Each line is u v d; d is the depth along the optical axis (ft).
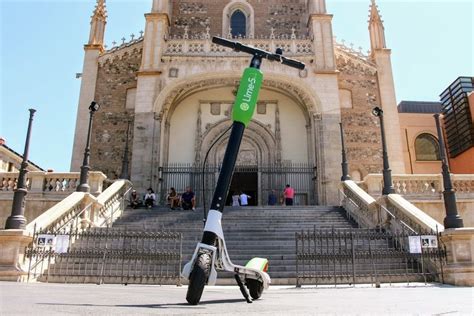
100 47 91.30
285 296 20.20
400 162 84.12
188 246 44.19
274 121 89.35
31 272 35.01
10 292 18.28
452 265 33.76
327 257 34.58
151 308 12.09
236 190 89.71
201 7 100.58
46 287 24.44
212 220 14.79
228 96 89.86
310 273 34.83
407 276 34.83
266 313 10.98
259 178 84.74
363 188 64.95
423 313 11.20
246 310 11.91
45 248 36.09
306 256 34.58
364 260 38.55
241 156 87.20
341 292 24.29
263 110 90.12
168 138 85.97
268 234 49.49
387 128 86.38
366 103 88.28
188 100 89.92
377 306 13.75
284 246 44.55
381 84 89.86
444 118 107.34
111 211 58.23
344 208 63.77
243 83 15.74
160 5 88.99
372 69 90.94
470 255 34.22
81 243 43.86
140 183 75.92
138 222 55.77
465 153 97.35
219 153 85.97
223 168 15.16
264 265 17.98
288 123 89.30
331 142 79.15
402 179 61.98
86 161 51.70
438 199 59.93
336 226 54.24
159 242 45.09
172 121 88.43
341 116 86.74
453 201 36.81
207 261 14.17
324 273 37.70
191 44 85.30
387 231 47.19
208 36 85.40
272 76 82.64
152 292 22.34
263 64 83.25
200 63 82.89
